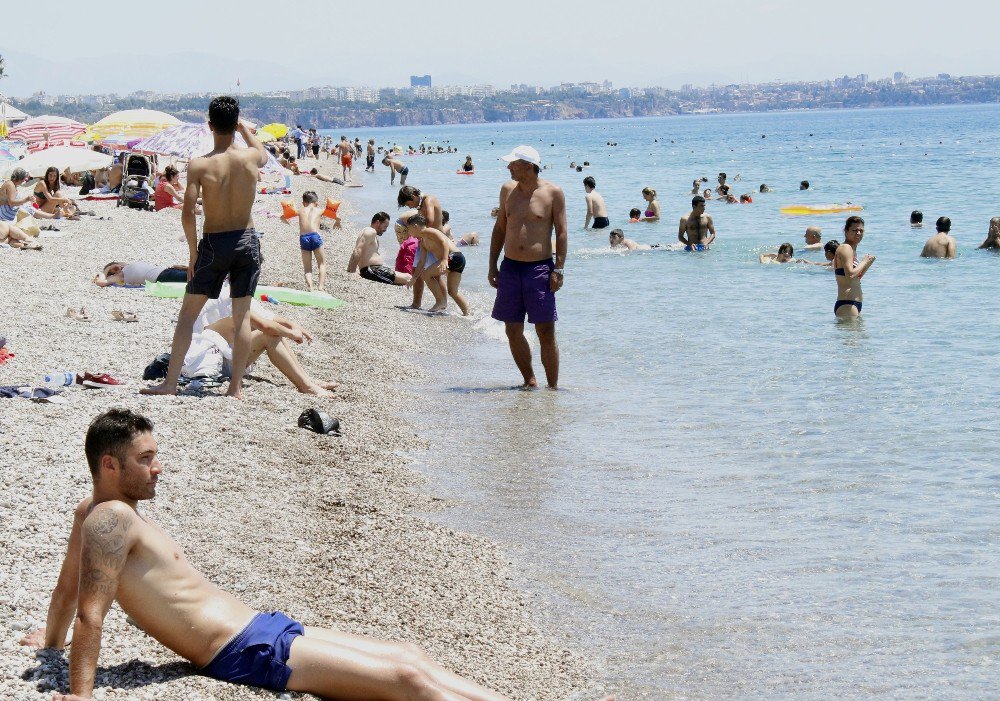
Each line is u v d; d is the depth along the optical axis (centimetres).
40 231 2159
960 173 5312
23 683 447
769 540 754
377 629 591
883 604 644
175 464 804
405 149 12794
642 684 558
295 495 798
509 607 652
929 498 830
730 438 1014
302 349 1348
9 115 5831
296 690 460
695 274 2106
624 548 748
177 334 980
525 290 1210
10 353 1072
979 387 1175
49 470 723
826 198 3962
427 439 1022
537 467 936
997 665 564
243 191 957
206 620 464
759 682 557
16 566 568
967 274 1991
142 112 3734
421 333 1583
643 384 1248
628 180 5509
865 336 1470
